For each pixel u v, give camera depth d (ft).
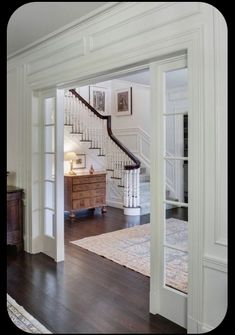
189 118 6.20
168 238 7.49
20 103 12.12
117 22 7.57
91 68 8.38
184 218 7.72
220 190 5.84
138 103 21.90
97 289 8.65
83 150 20.10
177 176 7.55
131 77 18.66
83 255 11.48
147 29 6.88
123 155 20.22
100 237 13.69
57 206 10.94
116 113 23.61
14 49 11.27
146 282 9.16
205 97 5.95
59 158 10.96
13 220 11.82
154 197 7.36
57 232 10.94
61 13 8.07
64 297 8.15
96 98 23.29
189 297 6.32
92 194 18.37
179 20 6.27
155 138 7.30
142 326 6.70
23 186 12.18
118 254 11.53
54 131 10.90
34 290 8.55
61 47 9.53
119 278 9.43
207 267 6.02
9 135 12.99
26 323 6.77
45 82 10.42
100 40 8.09
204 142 6.00
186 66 6.57
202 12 5.91
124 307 7.61
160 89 7.15
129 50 7.29
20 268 10.28
